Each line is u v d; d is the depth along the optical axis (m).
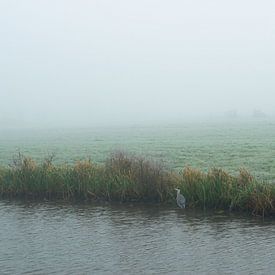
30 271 13.55
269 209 18.50
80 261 14.27
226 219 18.34
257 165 31.84
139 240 16.16
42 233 17.48
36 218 19.83
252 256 14.10
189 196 20.72
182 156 38.94
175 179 22.34
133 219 19.00
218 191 20.09
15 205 22.62
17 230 18.00
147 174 22.42
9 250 15.53
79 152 45.44
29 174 25.06
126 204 21.80
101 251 15.16
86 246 15.73
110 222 18.70
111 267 13.69
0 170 26.89
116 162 24.70
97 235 16.98
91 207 21.55
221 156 38.31
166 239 16.14
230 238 15.91
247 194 19.20
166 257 14.36
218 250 14.77
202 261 13.88
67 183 23.89
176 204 21.11
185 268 13.39
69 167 26.98
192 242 15.68
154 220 18.70
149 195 22.03
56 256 14.80
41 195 24.42
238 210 19.47
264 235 16.05
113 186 22.72
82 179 23.84
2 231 17.92
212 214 19.22
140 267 13.60
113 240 16.28
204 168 30.97
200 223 17.94
